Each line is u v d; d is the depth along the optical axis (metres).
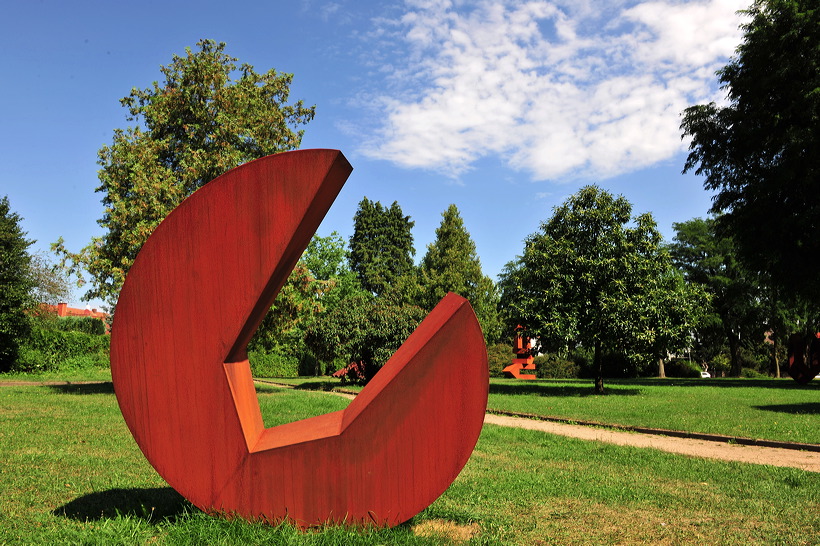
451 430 4.33
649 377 42.66
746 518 5.15
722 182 28.77
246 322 4.45
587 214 22.17
